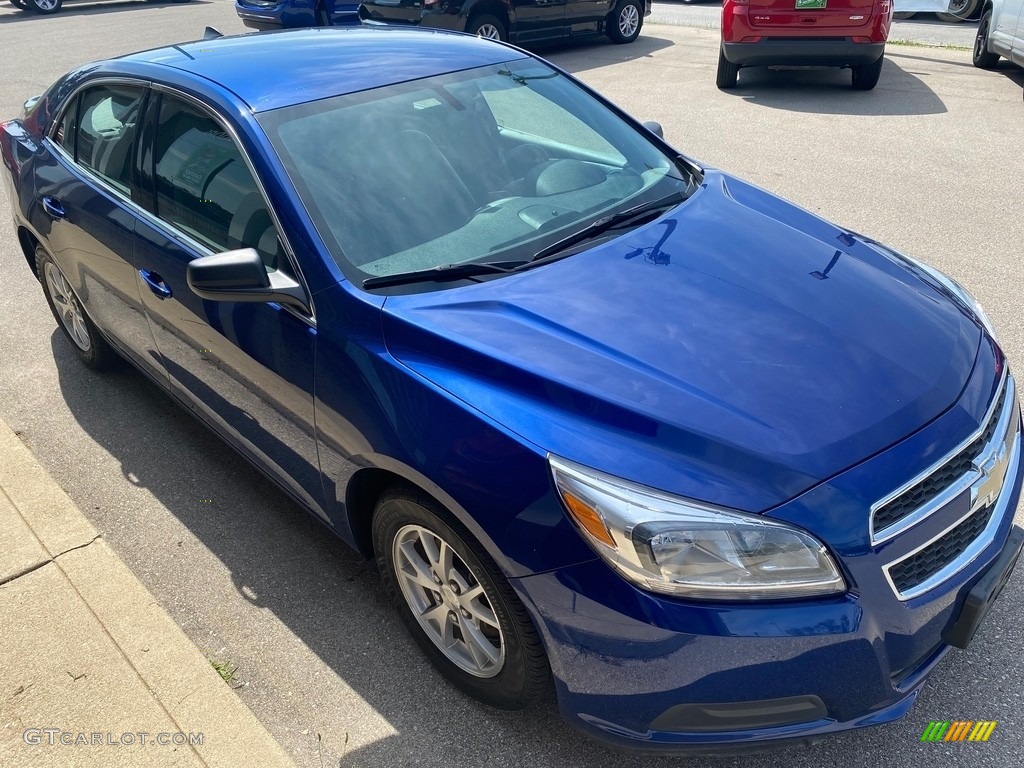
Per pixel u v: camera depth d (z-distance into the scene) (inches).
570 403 86.7
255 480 146.2
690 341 94.3
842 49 354.6
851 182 264.1
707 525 78.1
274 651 112.6
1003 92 362.9
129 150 139.2
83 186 148.6
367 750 98.7
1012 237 221.3
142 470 149.8
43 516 131.7
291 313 106.7
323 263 104.3
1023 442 105.4
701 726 82.0
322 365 101.9
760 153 295.3
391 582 107.3
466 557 90.5
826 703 81.5
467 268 106.0
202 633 115.8
